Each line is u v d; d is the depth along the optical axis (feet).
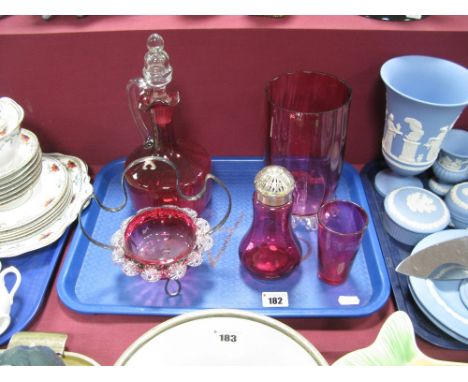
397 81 2.17
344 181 2.61
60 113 2.43
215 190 2.51
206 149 2.59
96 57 2.19
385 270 2.01
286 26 2.13
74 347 1.85
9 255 2.00
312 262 2.12
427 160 2.18
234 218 2.35
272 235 2.00
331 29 2.10
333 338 1.87
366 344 1.85
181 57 2.20
